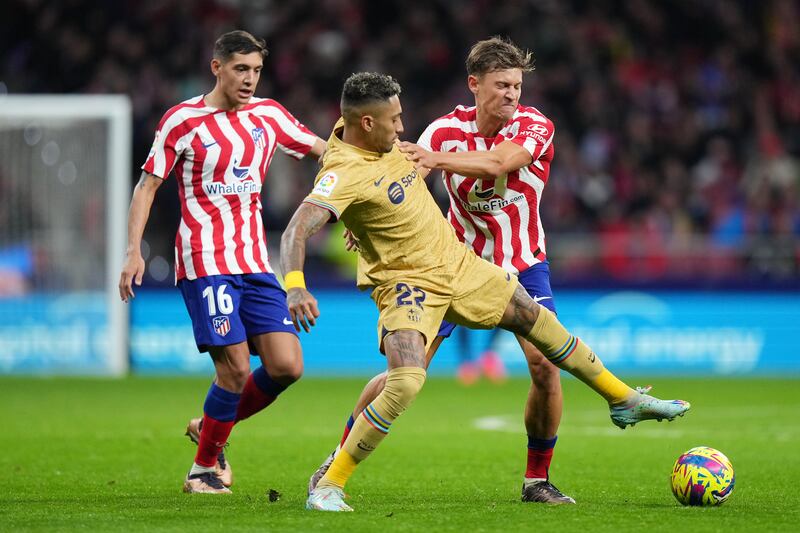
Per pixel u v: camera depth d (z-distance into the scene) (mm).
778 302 64125
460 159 20266
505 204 22344
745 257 65438
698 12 84688
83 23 78812
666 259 65250
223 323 23141
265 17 80312
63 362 59500
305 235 18562
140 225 22969
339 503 19281
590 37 82125
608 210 72562
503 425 38562
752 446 32562
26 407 43594
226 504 20625
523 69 21703
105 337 59438
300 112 76062
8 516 18844
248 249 23719
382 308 19641
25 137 59125
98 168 59188
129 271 22578
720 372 63656
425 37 80688
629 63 81625
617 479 25438
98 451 30734
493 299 19891
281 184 69250
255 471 27047
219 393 23141
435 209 19906
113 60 77375
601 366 20375
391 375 18922
